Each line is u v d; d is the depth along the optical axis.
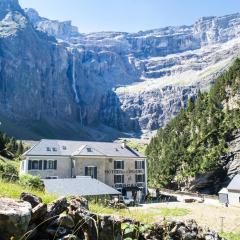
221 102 118.12
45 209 7.14
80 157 72.75
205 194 100.38
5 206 5.93
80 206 7.86
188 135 121.31
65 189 51.31
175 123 135.00
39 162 69.50
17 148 108.06
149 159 135.12
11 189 11.40
